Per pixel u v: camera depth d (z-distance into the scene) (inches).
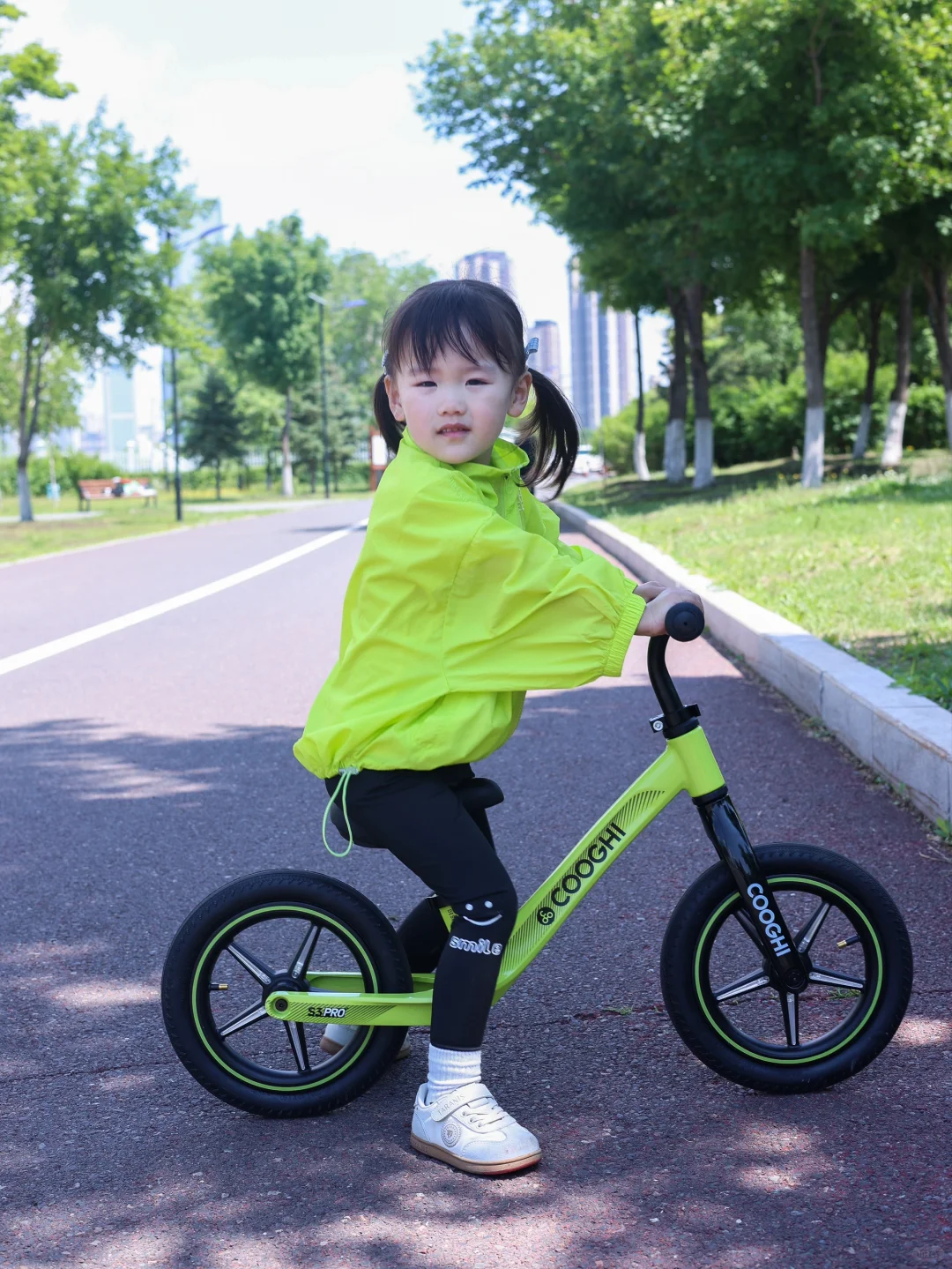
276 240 2571.4
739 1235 96.0
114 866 195.5
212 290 2267.5
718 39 806.5
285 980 117.8
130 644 418.0
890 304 1263.5
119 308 1288.1
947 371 995.9
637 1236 96.5
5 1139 116.3
